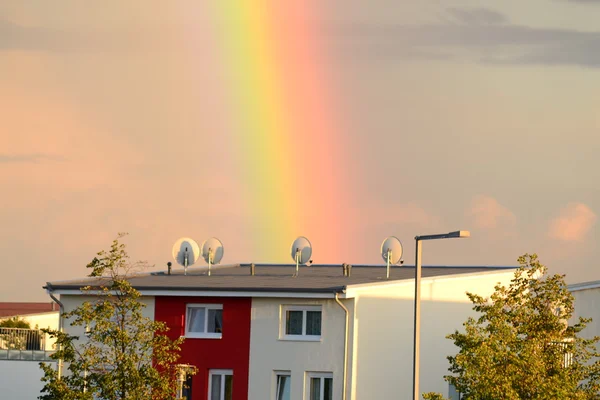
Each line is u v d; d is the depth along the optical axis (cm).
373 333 7612
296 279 8431
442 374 8138
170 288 7875
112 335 6216
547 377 5722
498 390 5528
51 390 6219
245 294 7656
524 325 5947
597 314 8625
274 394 7612
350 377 7381
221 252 9281
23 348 10769
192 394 7850
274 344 7631
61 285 8125
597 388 5866
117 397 6234
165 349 6338
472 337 5850
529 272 6131
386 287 7762
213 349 7812
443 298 8175
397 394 7800
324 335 7494
